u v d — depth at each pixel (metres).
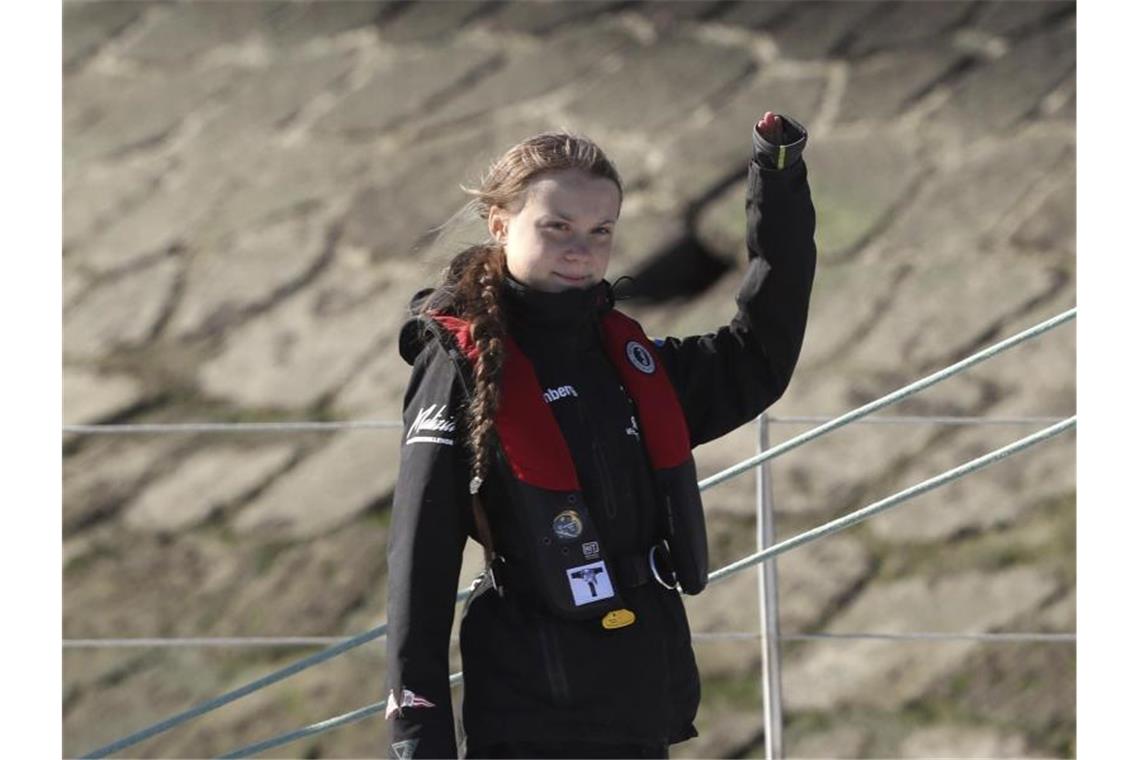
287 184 34.50
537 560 8.95
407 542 8.97
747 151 32.16
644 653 9.09
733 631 24.12
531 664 9.00
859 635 16.06
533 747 8.97
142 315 32.31
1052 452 25.61
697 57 35.12
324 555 26.66
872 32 34.91
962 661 23.14
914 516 25.09
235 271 32.75
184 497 28.33
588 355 9.54
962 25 34.66
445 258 10.02
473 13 37.91
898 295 28.69
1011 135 31.75
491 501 9.18
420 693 8.84
